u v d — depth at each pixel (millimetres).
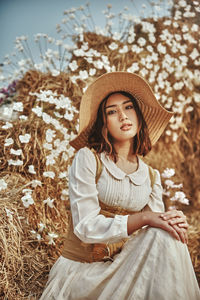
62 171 2369
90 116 1666
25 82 2803
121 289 1289
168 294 1242
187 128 3170
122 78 1619
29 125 2350
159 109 1720
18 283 1720
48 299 1417
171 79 3152
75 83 2646
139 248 1346
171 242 1312
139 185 1547
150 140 1821
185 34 3111
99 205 1538
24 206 2025
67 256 1512
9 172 2170
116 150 1630
